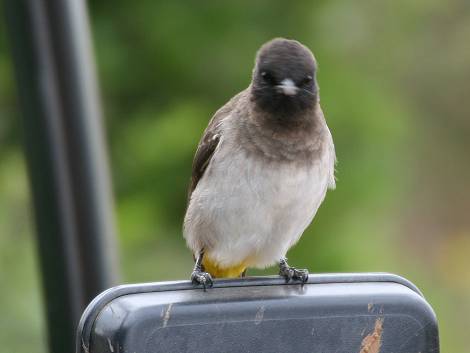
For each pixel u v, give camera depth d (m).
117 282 7.63
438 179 23.08
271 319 5.15
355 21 13.16
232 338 5.05
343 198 12.98
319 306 5.23
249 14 12.53
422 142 21.72
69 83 7.46
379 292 5.33
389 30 14.10
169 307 4.96
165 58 12.45
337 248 12.84
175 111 12.30
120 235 12.32
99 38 12.38
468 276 21.20
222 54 12.45
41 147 7.45
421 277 20.39
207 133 8.17
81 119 7.48
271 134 7.77
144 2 12.41
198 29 12.40
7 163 12.84
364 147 12.97
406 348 5.32
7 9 7.42
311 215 8.06
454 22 20.27
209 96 12.58
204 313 5.03
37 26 7.39
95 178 7.52
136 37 12.52
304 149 7.79
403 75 16.17
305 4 12.68
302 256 12.95
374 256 13.09
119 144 12.52
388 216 14.02
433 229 22.66
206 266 8.29
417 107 20.06
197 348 5.02
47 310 7.54
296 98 7.73
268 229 7.88
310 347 5.21
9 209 13.02
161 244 12.70
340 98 12.74
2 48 12.45
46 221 7.49
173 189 12.53
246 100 8.03
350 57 13.15
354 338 5.25
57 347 7.50
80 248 7.49
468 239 22.48
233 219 7.83
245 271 8.52
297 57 7.84
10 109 12.68
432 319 5.36
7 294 12.70
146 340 4.91
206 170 8.02
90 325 4.99
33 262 12.91
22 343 12.66
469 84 21.69
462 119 22.16
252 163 7.75
